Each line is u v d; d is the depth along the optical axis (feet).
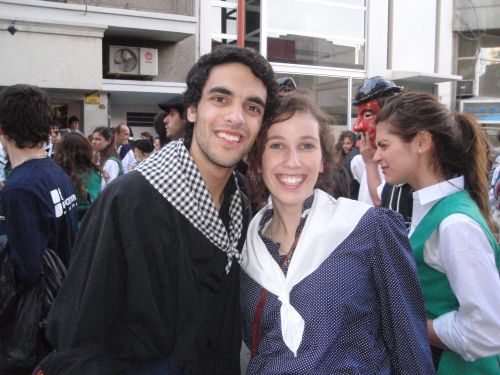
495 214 13.39
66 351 3.99
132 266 3.97
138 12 26.08
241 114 4.25
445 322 4.75
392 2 37.42
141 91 27.40
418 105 5.27
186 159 4.28
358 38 36.45
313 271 4.28
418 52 38.70
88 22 25.13
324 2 35.06
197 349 4.29
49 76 24.72
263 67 4.37
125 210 4.02
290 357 4.05
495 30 41.14
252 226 4.82
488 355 4.52
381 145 5.51
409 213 6.73
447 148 5.23
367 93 8.01
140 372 4.10
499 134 26.21
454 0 39.75
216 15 31.27
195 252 4.24
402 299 4.28
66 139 11.44
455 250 4.61
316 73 35.14
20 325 6.32
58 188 7.03
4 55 23.80
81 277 4.10
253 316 4.50
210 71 4.33
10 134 6.88
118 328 4.10
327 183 5.18
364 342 4.22
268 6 33.24
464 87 41.22
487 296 4.48
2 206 6.58
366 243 4.36
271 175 4.61
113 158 16.21
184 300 4.11
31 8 24.17
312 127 4.58
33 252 6.38
